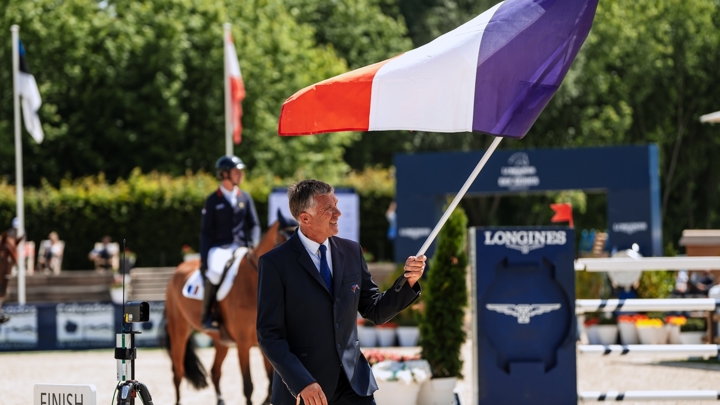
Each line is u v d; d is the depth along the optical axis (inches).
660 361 1066.7
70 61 2920.8
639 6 3631.9
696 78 3558.1
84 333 1455.5
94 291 2033.7
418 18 4101.9
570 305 624.1
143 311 413.7
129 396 396.8
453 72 392.8
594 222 3599.9
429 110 393.1
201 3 3043.8
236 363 1168.8
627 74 3558.1
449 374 685.3
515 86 394.6
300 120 406.6
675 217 3678.6
